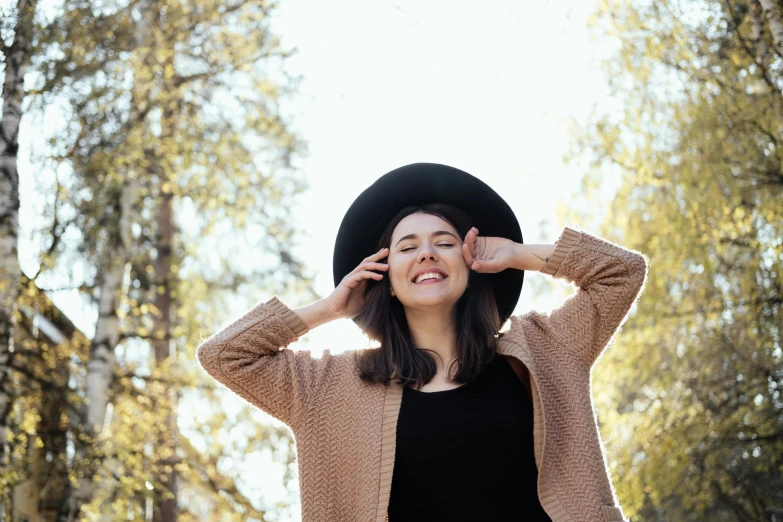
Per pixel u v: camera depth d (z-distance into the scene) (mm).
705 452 10352
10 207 10844
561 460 3148
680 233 10094
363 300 3543
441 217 3463
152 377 12500
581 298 3373
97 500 11461
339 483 3236
